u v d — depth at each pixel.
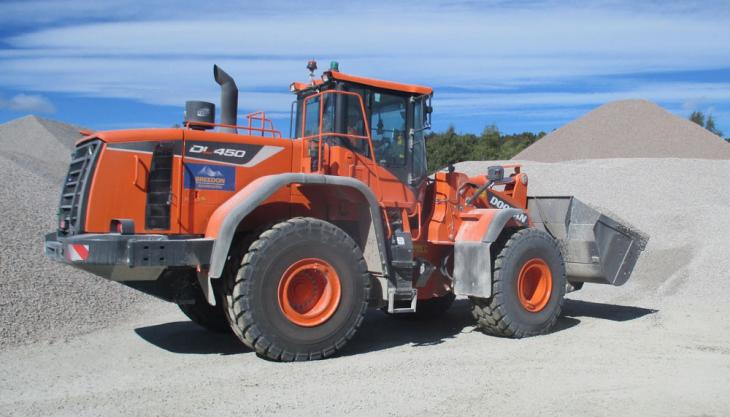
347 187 5.88
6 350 5.86
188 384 4.66
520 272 6.54
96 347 6.07
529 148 34.12
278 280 5.27
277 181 5.40
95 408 4.12
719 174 18.75
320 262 5.46
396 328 7.25
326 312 5.48
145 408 4.10
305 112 6.72
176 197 5.52
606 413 3.90
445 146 37.22
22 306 6.78
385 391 4.39
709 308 7.86
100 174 5.29
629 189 17.34
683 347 5.81
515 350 5.78
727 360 5.28
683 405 4.04
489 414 3.89
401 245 6.07
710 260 9.72
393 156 6.59
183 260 5.09
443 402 4.14
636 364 5.14
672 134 30.77
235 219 5.18
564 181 18.14
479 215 6.71
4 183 11.31
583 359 5.35
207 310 6.63
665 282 9.57
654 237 12.16
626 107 34.12
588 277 7.57
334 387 4.51
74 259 5.07
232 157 5.82
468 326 7.35
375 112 6.50
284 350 5.28
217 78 6.41
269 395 4.33
